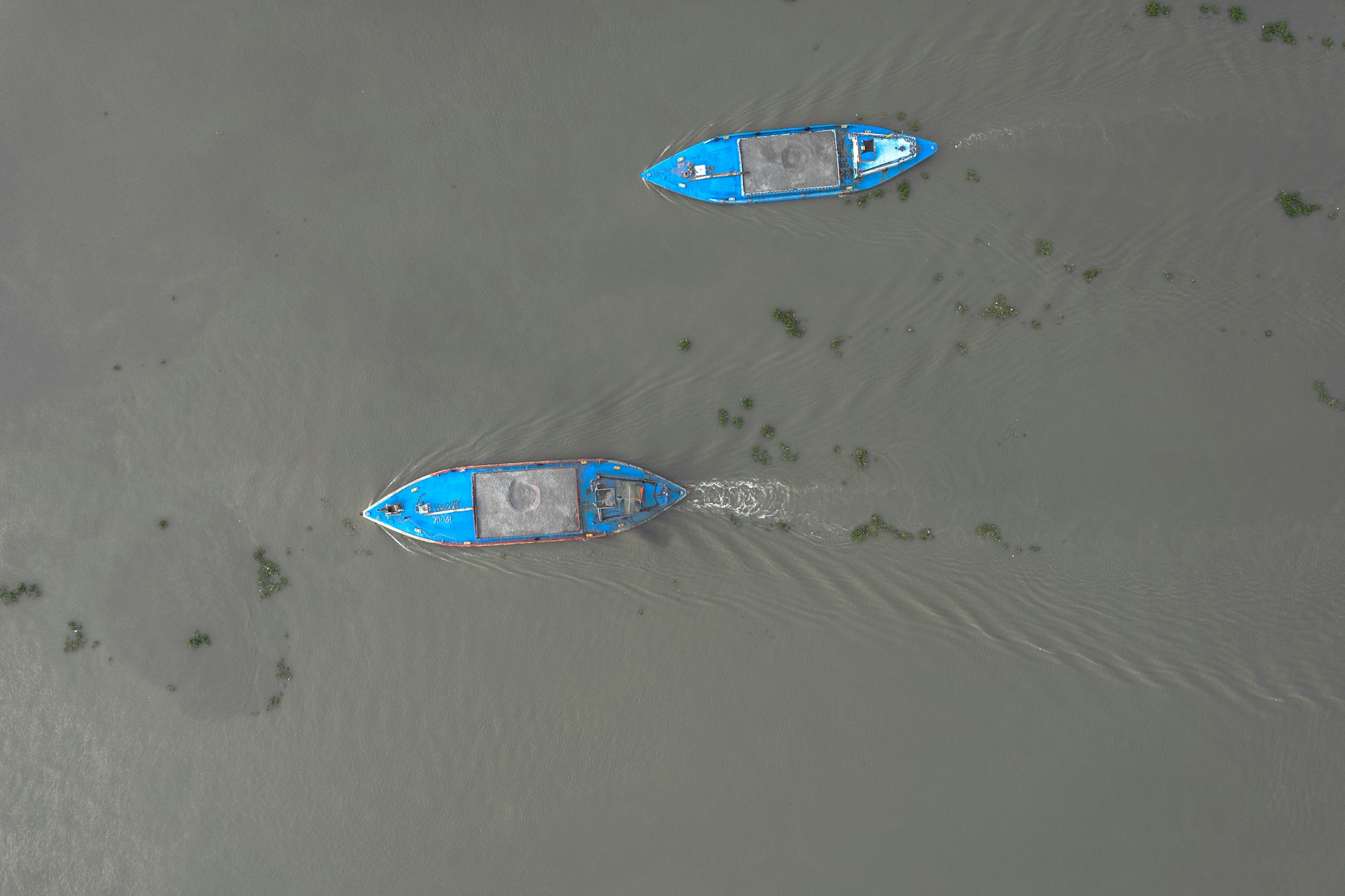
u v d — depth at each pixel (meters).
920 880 52.97
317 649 53.50
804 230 54.62
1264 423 54.56
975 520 54.47
